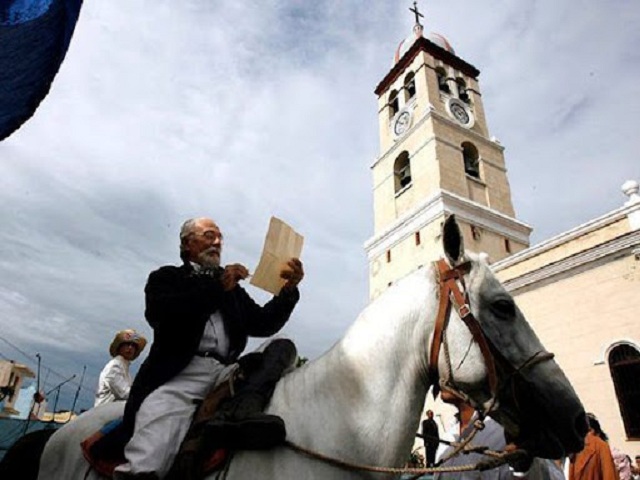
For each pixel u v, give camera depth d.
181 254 2.62
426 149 25.89
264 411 2.15
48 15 2.21
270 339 2.54
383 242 26.28
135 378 2.37
